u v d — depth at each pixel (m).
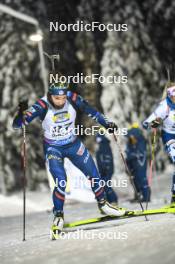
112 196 32.25
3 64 54.59
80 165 19.52
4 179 53.53
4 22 55.25
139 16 58.53
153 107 57.38
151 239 14.27
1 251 17.77
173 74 22.00
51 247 16.06
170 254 11.77
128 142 35.34
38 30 43.28
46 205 46.62
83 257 13.12
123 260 11.85
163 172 56.94
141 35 58.09
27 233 23.33
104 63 55.88
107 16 57.41
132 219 21.30
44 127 19.31
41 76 54.31
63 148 19.25
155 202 33.84
